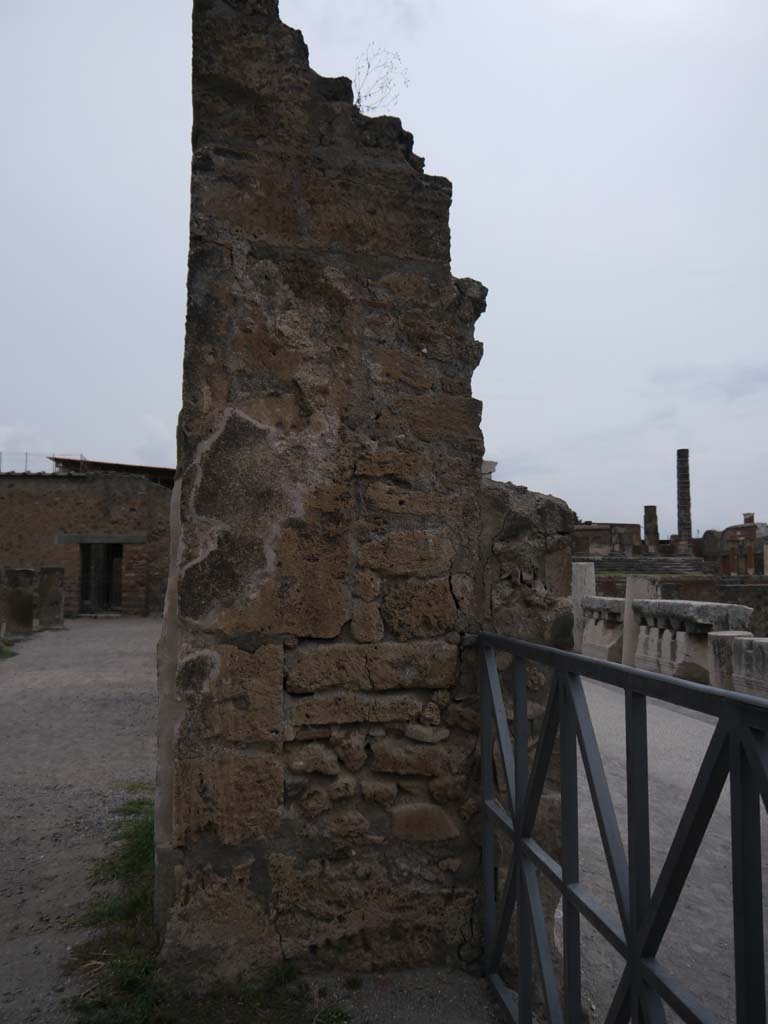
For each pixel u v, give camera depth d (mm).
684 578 14523
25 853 3484
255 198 2580
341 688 2488
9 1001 2223
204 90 2576
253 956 2340
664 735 6215
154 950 2406
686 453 27625
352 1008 2232
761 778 1100
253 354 2531
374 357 2635
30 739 5973
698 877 3539
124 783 4699
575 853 1820
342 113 2691
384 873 2469
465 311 2756
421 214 2742
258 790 2391
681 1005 1287
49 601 16406
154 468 25594
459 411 2705
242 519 2463
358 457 2578
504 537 2717
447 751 2559
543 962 1972
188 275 2502
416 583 2586
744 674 6559
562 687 1880
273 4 2666
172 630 2463
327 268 2623
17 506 20094
